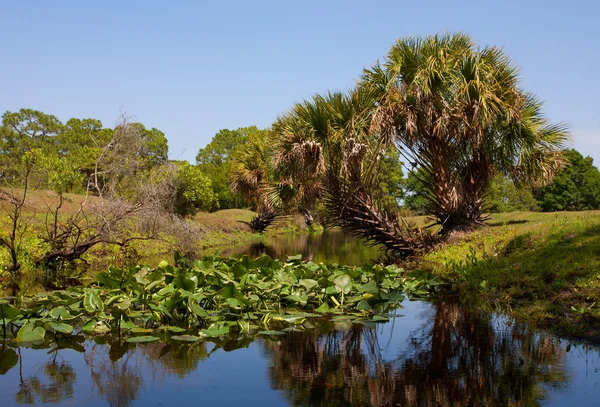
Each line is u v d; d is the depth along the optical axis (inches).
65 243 474.0
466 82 454.3
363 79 493.0
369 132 449.4
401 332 212.5
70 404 133.3
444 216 499.8
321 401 135.0
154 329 218.8
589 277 242.2
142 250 560.4
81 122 1927.9
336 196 494.0
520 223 510.6
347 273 316.8
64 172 451.8
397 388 143.7
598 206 1658.5
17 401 135.0
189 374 158.4
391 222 501.4
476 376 153.4
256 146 1120.2
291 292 272.2
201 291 255.4
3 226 488.4
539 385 144.8
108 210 488.4
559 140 489.1
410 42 478.6
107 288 285.1
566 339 193.6
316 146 460.1
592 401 132.0
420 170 512.1
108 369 163.0
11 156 1423.5
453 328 216.8
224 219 1157.1
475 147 469.4
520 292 262.7
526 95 483.5
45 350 186.7
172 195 579.5
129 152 528.1
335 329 219.9
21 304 271.9
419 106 448.5
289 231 1316.4
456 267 362.6
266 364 168.2
